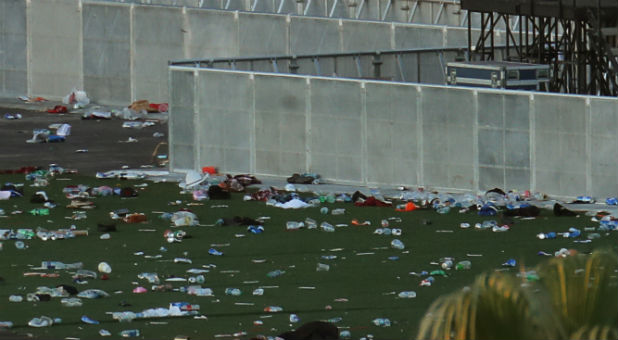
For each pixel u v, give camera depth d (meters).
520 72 115.06
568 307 40.03
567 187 97.50
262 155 110.88
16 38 164.12
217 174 112.50
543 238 84.69
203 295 70.56
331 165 107.88
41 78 163.00
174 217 93.19
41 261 80.44
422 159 103.75
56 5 161.00
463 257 80.12
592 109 95.56
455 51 137.50
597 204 95.50
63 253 82.88
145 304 68.25
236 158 112.12
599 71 118.62
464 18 162.38
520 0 124.38
